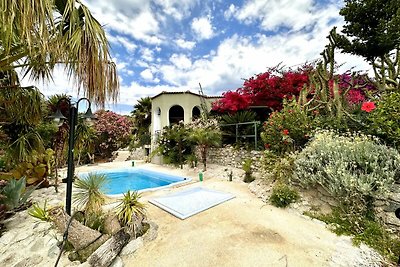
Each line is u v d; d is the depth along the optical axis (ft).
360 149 11.84
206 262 8.24
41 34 6.94
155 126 46.11
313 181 12.74
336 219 11.05
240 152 27.55
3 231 10.50
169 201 15.48
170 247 9.38
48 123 17.24
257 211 13.26
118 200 15.93
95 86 9.20
